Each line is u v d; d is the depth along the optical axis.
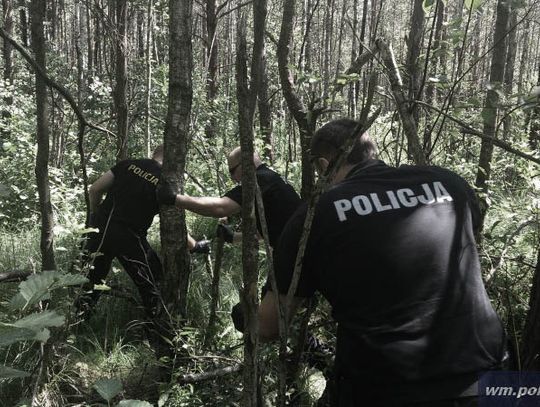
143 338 3.84
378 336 1.54
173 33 2.73
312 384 2.88
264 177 3.18
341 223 1.63
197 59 9.63
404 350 1.51
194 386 2.84
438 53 2.86
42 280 1.24
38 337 1.16
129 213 3.71
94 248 3.72
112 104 7.53
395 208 1.67
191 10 2.75
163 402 2.59
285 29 3.17
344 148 1.44
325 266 1.64
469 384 1.52
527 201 3.92
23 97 9.35
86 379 3.29
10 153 7.36
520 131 5.32
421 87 2.65
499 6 4.56
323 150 1.91
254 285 1.38
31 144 6.77
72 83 8.96
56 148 6.89
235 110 8.43
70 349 3.51
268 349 2.47
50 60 9.70
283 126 7.84
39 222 5.95
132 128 7.21
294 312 1.79
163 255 3.02
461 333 1.56
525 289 2.82
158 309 3.06
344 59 14.54
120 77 4.98
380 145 4.77
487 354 1.58
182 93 2.79
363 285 1.59
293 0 3.17
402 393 1.50
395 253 1.59
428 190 1.75
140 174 3.74
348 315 1.62
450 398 1.50
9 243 5.13
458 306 1.59
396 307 1.57
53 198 5.84
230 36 15.01
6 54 10.60
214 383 2.80
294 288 1.54
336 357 1.67
